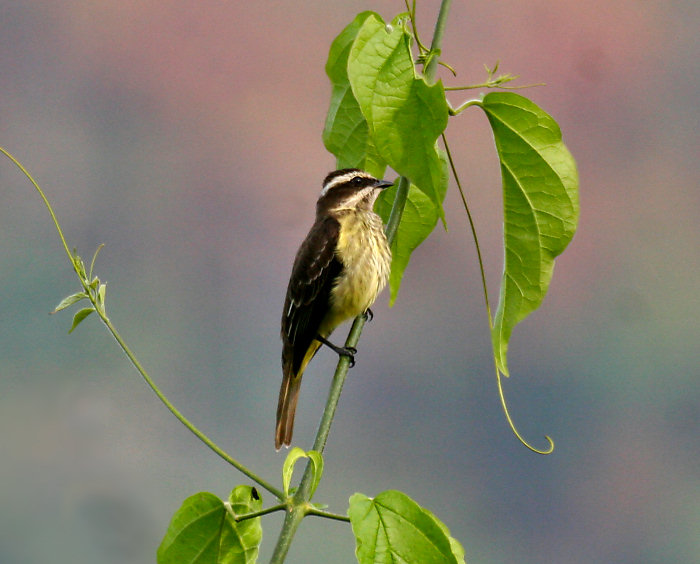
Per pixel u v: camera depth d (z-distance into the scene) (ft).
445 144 15.21
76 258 14.38
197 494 13.87
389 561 13.01
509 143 15.30
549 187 15.23
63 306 14.10
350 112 17.47
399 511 13.19
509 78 15.12
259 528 13.93
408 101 13.38
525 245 15.29
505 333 15.29
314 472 13.42
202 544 13.87
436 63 14.64
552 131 15.19
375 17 13.60
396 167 13.30
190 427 13.53
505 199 15.38
